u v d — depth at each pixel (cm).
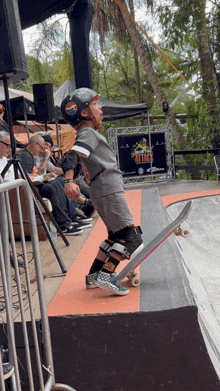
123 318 246
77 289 307
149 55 1720
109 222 278
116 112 1081
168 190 973
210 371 240
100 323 248
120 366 248
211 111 1472
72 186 264
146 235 448
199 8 1463
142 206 651
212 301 416
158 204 657
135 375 247
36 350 210
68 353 251
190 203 288
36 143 504
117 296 279
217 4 1569
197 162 1703
